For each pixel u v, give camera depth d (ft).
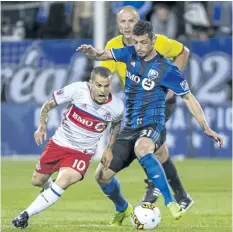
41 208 102.12
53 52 231.30
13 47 233.96
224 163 215.92
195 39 225.56
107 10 233.35
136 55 109.09
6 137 234.79
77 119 104.01
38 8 246.06
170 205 103.55
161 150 118.32
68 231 102.42
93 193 156.66
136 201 145.79
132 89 109.29
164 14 233.96
